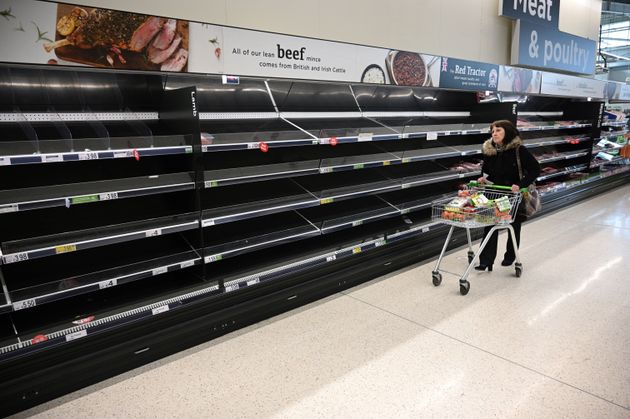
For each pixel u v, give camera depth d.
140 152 2.62
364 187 4.16
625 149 7.91
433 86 4.54
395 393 2.37
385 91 4.70
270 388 2.44
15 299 2.34
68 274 2.86
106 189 2.60
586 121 7.74
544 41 6.67
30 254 2.32
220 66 2.98
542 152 7.33
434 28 5.02
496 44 6.03
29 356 2.26
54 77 2.73
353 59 3.78
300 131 3.51
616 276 4.07
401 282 3.99
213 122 3.53
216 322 2.97
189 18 3.09
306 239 4.11
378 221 4.75
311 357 2.75
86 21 2.40
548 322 3.17
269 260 3.52
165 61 2.73
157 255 3.17
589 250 4.87
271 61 3.24
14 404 2.25
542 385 2.42
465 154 5.11
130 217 3.24
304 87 4.00
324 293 3.65
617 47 17.47
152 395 2.39
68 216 2.99
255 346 2.89
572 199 7.36
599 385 2.40
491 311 3.37
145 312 2.65
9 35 2.19
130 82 3.04
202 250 3.01
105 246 3.12
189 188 2.92
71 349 2.39
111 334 2.52
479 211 3.62
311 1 3.80
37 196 2.37
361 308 3.45
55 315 2.61
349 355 2.77
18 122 2.61
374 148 4.90
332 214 4.36
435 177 4.85
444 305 3.48
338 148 4.57
